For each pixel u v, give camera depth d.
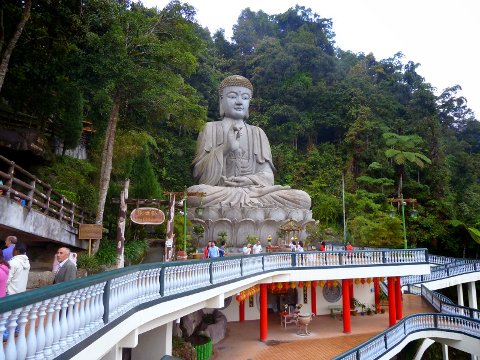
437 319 20.12
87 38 14.74
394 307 20.45
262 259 16.05
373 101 56.53
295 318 20.17
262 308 17.97
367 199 41.31
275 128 53.44
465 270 27.17
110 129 16.75
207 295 10.85
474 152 66.88
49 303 4.36
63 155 21.05
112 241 17.67
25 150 15.62
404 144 46.84
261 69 59.97
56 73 16.14
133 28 15.70
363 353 14.87
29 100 16.80
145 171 23.17
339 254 18.73
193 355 13.20
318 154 50.09
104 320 5.91
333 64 64.06
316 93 56.62
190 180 41.12
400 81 68.62
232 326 20.30
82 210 17.14
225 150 29.95
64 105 19.11
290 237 24.16
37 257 14.70
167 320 9.39
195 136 46.84
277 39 66.38
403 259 19.97
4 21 14.34
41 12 14.91
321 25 73.12
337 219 41.16
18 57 15.41
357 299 23.86
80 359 5.02
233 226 24.98
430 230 39.22
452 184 51.47
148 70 15.35
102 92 15.82
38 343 4.12
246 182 28.62
